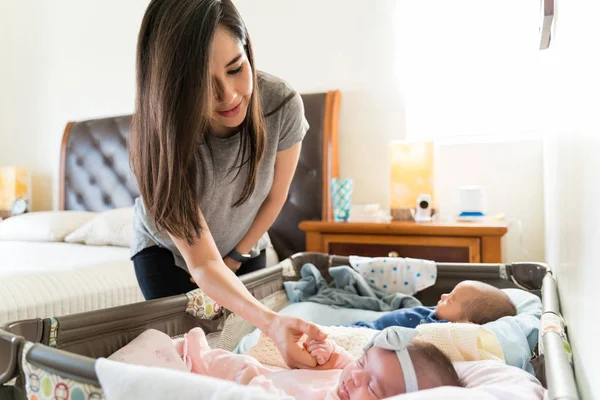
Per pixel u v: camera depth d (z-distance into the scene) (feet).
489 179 7.70
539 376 3.05
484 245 6.23
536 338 3.59
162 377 1.90
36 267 6.00
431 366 2.52
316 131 8.19
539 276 5.00
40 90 11.70
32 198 11.87
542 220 7.42
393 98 8.18
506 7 7.45
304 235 8.21
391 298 5.37
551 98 5.01
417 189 7.36
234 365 3.13
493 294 4.25
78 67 11.18
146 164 3.13
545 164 6.75
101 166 10.37
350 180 7.44
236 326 4.33
